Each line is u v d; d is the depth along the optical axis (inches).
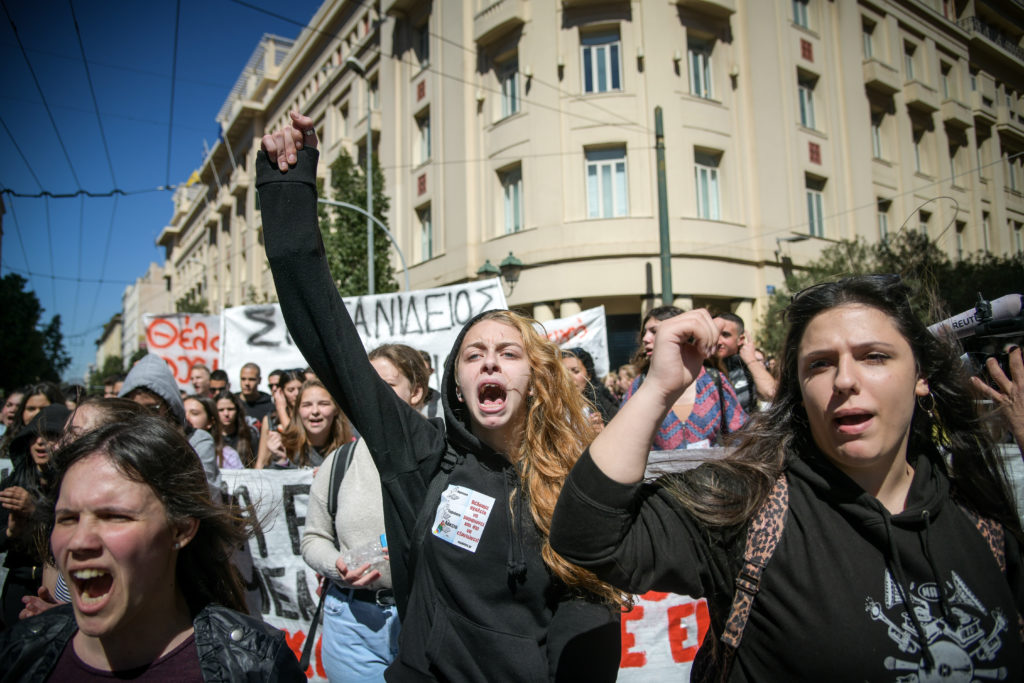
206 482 60.1
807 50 514.3
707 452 97.3
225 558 61.8
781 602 44.9
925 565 44.5
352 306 283.3
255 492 136.4
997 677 43.1
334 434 137.9
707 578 48.6
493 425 68.8
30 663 54.1
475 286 276.8
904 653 42.5
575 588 60.9
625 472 43.8
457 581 61.8
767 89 556.4
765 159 559.2
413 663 62.1
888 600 43.7
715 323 44.8
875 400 45.3
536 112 567.8
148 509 53.3
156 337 346.3
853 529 46.0
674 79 555.8
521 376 69.0
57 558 52.3
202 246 1637.6
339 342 65.2
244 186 1197.1
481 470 67.1
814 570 44.7
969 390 51.4
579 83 563.5
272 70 1189.1
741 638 46.1
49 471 69.0
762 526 46.9
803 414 51.8
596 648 58.6
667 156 547.5
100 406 80.4
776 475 49.6
